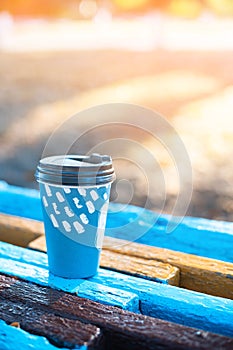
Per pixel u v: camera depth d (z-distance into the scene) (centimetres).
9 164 555
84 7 3075
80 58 1549
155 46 1822
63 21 3069
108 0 2880
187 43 1917
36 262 167
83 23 3041
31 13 2955
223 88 1016
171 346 108
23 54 1675
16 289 139
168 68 1314
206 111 809
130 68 1326
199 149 601
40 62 1471
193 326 135
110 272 158
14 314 123
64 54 1662
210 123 730
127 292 142
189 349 107
